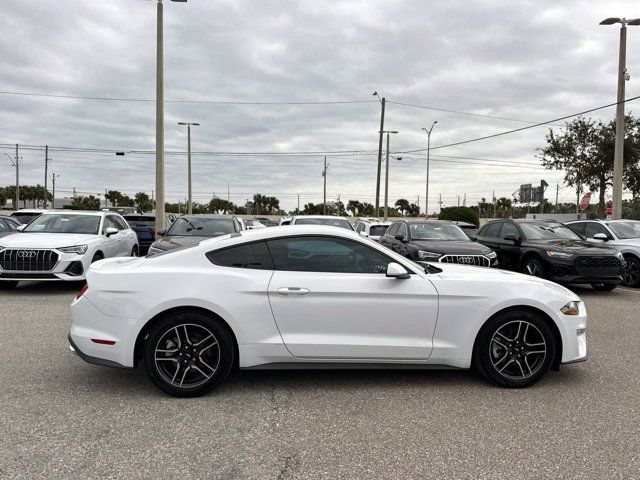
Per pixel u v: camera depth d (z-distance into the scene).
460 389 4.41
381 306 4.25
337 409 3.93
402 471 2.99
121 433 3.46
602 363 5.25
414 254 10.20
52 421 3.64
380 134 36.56
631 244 11.38
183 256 4.31
